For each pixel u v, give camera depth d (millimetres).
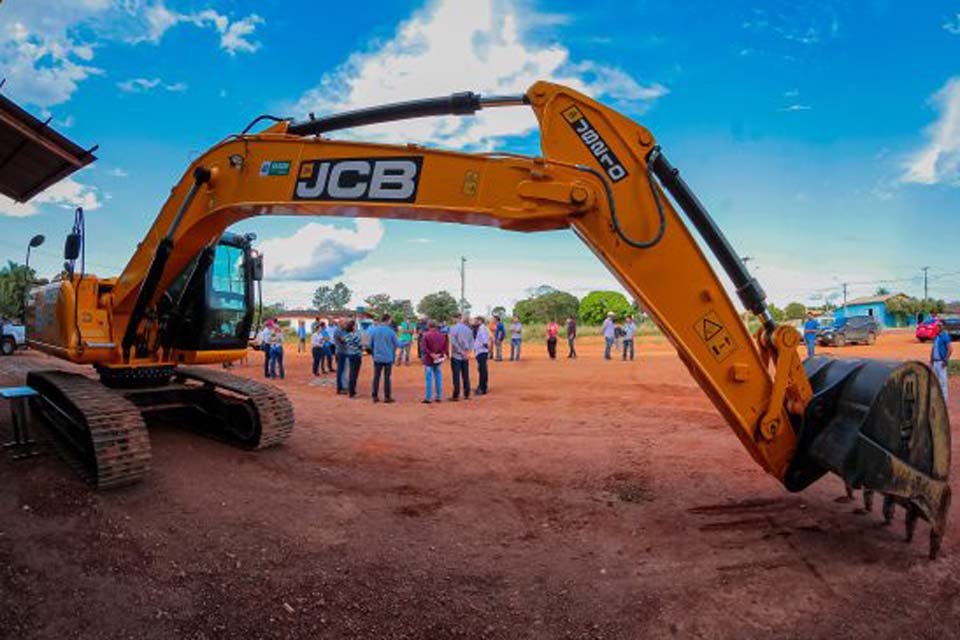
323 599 3713
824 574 4039
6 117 7172
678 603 3689
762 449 4434
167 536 4523
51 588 3676
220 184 5504
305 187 5004
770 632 3363
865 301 72062
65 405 6570
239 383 7469
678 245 4355
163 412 8391
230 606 3592
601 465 6844
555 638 3342
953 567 4117
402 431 8680
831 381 4496
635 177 4387
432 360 11555
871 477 3980
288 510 5215
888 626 3406
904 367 4137
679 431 8742
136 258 6742
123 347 7141
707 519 5102
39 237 6684
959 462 6770
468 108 4871
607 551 4473
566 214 4367
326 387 14539
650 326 45500
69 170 8516
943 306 69000
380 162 4781
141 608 3527
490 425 9195
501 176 4480
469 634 3373
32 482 5465
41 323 8188
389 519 5105
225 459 6688
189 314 7504
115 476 5285
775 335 4363
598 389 13547
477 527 4965
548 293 70062
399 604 3684
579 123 4473
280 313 81312
